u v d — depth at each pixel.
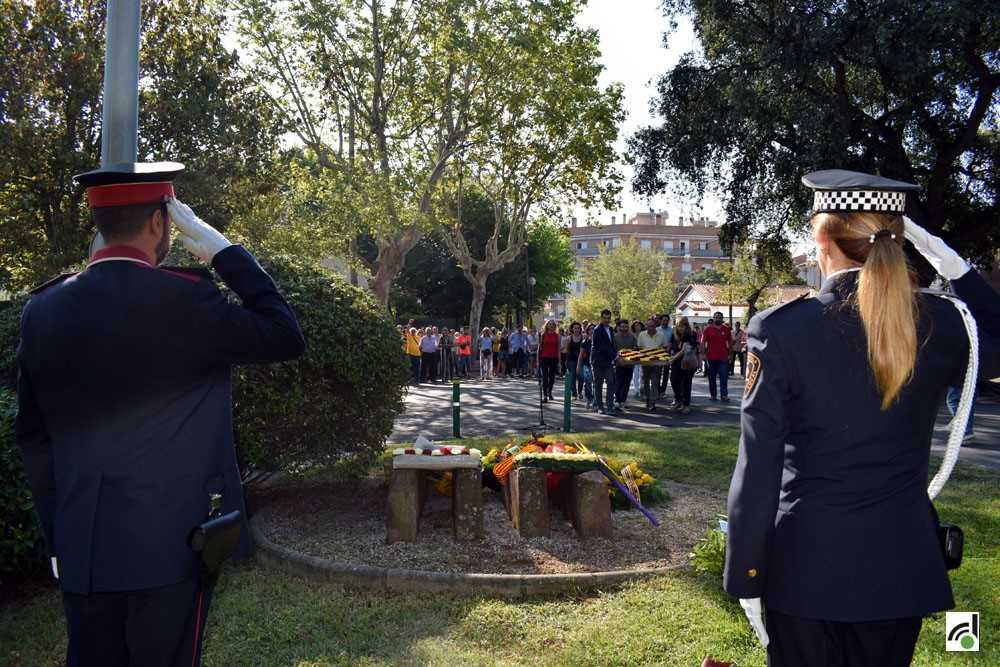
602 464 6.01
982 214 22.72
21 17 18.33
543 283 52.53
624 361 15.46
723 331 18.08
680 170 21.45
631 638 4.12
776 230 23.09
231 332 2.23
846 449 2.00
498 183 32.56
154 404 2.19
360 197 25.50
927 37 17.19
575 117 28.52
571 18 26.62
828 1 18.22
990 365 2.14
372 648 4.07
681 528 6.20
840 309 2.07
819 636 1.99
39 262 19.30
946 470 2.17
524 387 24.05
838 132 18.58
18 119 17.88
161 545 2.15
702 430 12.12
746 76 20.05
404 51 26.73
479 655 3.97
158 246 2.35
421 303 49.97
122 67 4.48
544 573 5.10
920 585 1.98
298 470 6.62
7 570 4.76
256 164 21.83
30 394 2.28
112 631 2.19
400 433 12.72
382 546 5.68
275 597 4.79
